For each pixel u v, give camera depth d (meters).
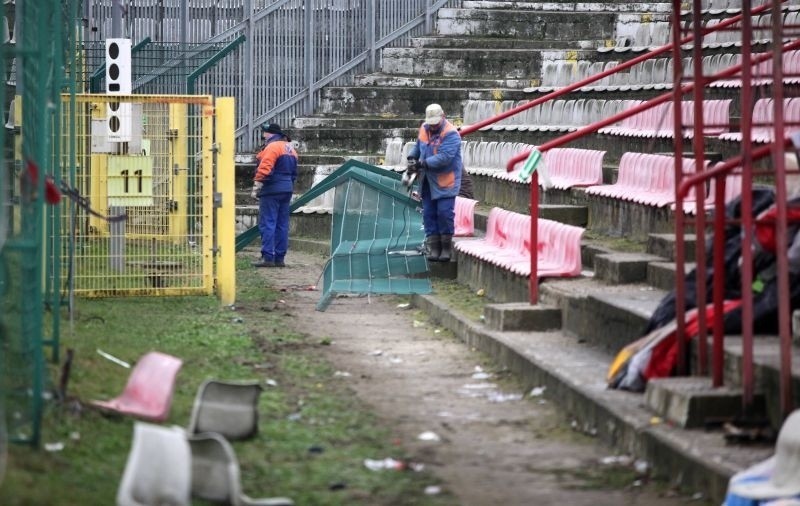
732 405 19.81
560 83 54.12
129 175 36.38
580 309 28.22
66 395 21.06
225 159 37.19
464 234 41.50
